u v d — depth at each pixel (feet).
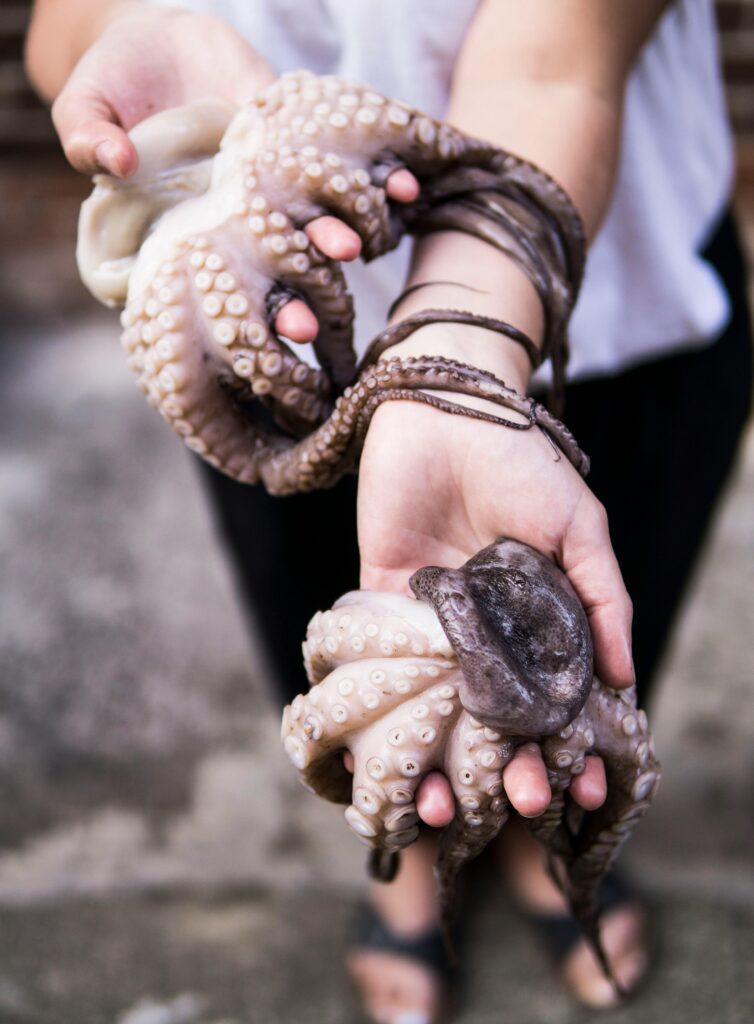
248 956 3.73
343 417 2.24
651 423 3.30
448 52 2.78
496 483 2.14
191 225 2.27
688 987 3.59
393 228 2.39
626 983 3.58
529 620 2.05
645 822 4.08
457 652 2.00
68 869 4.00
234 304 2.24
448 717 2.07
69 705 4.64
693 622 4.91
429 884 3.67
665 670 4.48
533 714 1.98
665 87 2.97
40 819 4.18
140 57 2.51
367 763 2.09
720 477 3.43
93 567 5.32
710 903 3.81
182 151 2.36
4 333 6.95
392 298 2.95
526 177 2.39
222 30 2.55
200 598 5.14
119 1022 3.55
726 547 5.27
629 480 3.36
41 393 6.47
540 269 2.37
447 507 2.20
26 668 4.81
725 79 6.70
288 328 2.26
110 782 4.33
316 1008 3.60
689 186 3.11
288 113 2.29
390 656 2.10
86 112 2.39
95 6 2.72
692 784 4.20
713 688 4.59
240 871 3.98
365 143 2.30
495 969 3.70
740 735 4.39
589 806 2.11
